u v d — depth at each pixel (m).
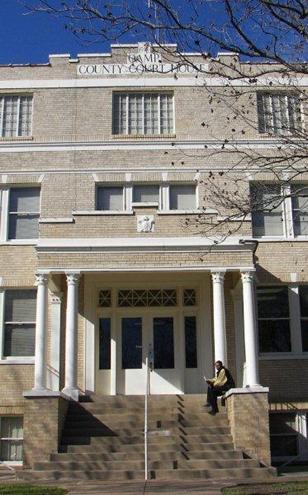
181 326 21.86
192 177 22.67
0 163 22.84
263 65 22.27
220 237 19.19
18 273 21.94
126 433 17.89
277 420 20.80
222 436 17.55
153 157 22.88
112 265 19.39
